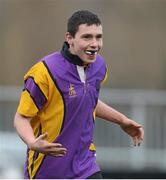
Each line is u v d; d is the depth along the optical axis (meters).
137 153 33.72
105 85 61.56
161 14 63.88
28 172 13.04
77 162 12.78
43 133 12.77
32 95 12.50
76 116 12.70
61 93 12.59
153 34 63.50
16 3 65.38
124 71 62.56
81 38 12.44
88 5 64.06
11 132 34.28
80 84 12.70
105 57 62.78
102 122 33.94
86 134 12.84
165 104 34.34
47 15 64.62
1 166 31.06
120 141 33.84
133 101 34.59
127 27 63.41
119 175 33.31
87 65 12.81
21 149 32.34
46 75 12.50
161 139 34.03
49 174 12.82
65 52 12.69
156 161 33.62
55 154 11.90
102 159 33.72
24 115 12.55
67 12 64.38
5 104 34.91
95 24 12.44
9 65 63.84
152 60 63.06
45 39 64.31
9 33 64.50
